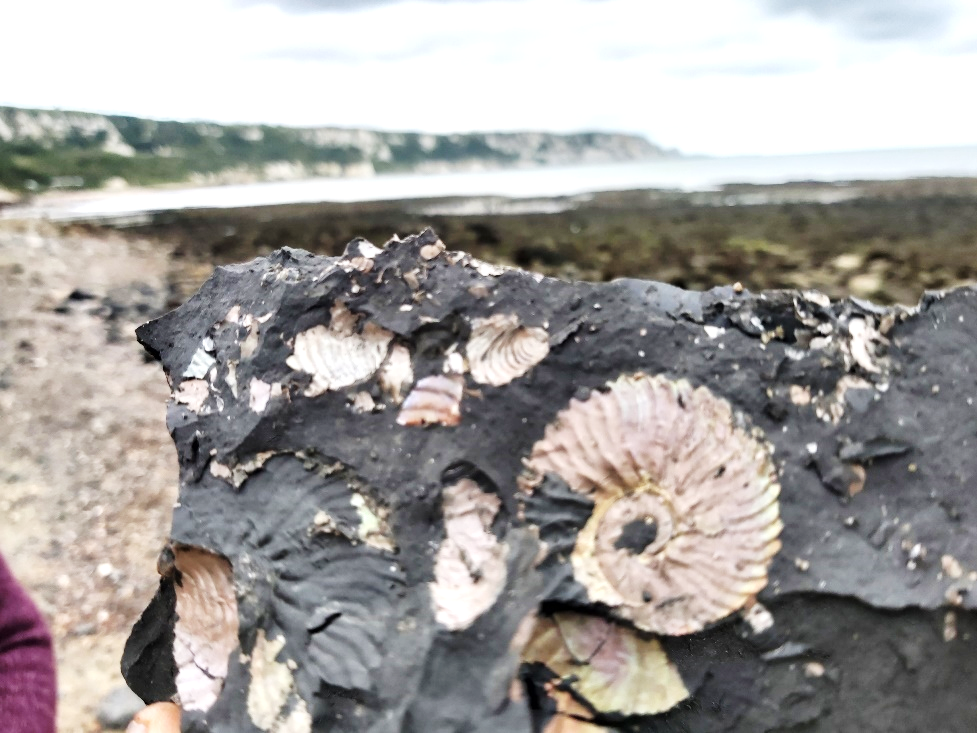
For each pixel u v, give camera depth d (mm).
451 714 143
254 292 176
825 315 162
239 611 157
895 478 153
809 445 153
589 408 156
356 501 157
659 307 161
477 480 156
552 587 149
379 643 149
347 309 165
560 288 163
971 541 150
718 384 155
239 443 162
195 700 162
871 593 146
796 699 149
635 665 151
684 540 151
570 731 150
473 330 161
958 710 149
